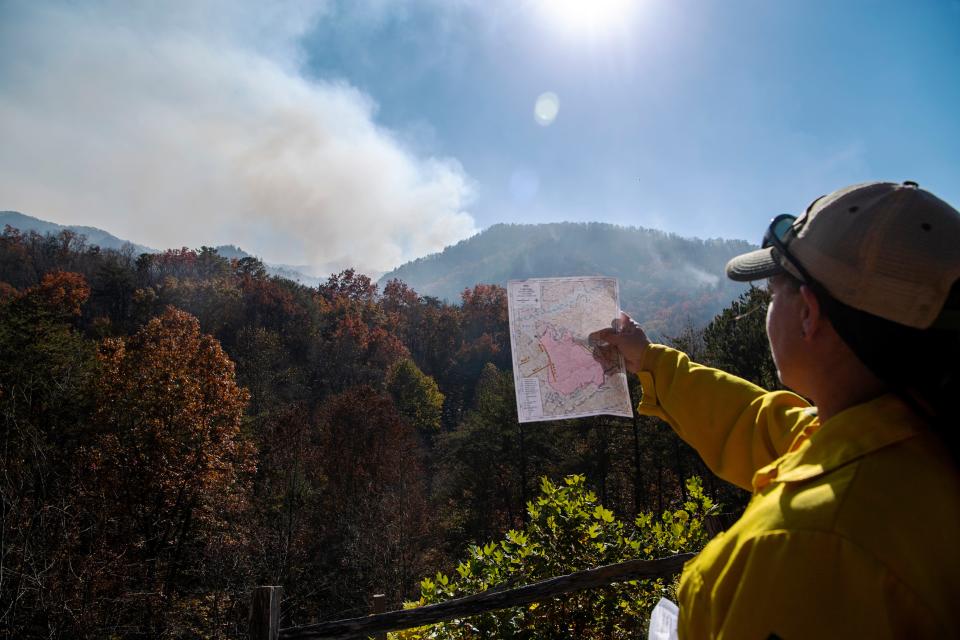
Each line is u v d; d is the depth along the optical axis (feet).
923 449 2.61
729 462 4.78
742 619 2.54
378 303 391.65
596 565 16.33
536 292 7.23
